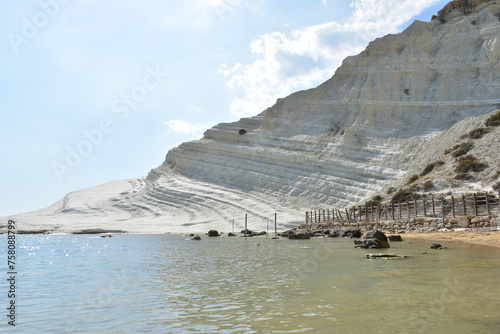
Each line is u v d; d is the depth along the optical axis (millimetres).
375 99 71875
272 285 11711
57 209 111812
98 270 17500
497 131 50875
